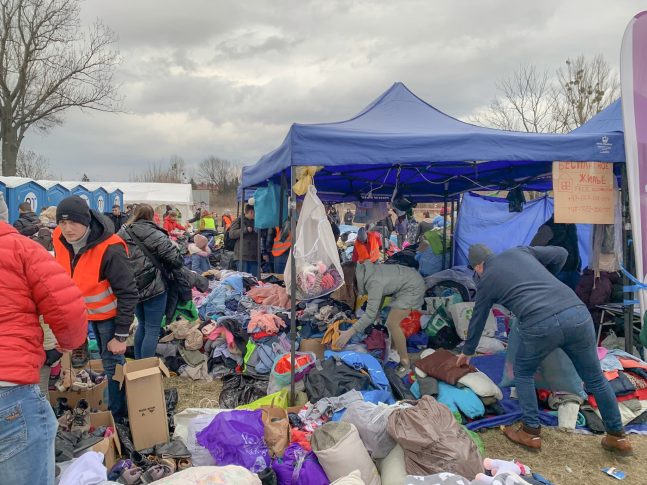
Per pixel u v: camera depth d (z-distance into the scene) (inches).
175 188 1237.7
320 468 119.6
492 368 210.7
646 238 183.0
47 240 361.4
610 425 148.0
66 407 141.6
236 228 383.2
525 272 147.8
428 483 103.3
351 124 207.0
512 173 285.3
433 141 168.1
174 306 170.6
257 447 123.6
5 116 1040.2
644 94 181.0
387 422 126.3
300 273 174.4
